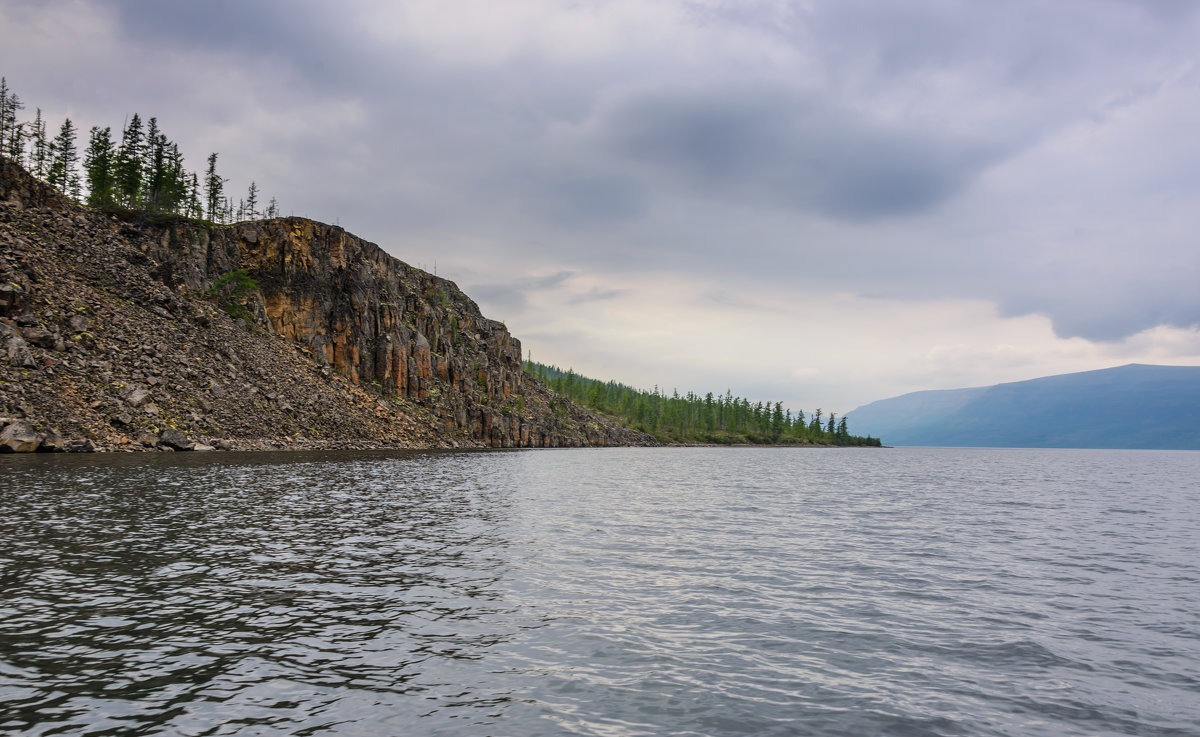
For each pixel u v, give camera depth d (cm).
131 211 10456
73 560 2119
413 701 1155
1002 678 1379
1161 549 3081
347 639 1476
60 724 1008
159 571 2028
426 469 6969
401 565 2253
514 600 1856
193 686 1180
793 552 2786
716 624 1698
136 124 12144
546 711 1133
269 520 3073
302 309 11800
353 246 13462
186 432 7450
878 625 1733
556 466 9450
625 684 1277
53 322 7194
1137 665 1476
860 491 6356
